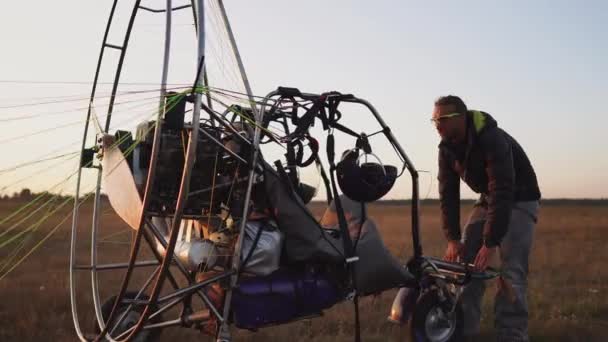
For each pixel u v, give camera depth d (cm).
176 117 397
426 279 547
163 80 396
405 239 1833
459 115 532
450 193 578
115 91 512
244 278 454
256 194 460
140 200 431
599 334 658
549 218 4475
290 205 452
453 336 562
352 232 504
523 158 559
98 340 451
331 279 480
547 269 1147
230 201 455
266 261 442
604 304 796
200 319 462
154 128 438
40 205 488
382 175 483
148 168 447
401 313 554
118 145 451
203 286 432
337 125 483
